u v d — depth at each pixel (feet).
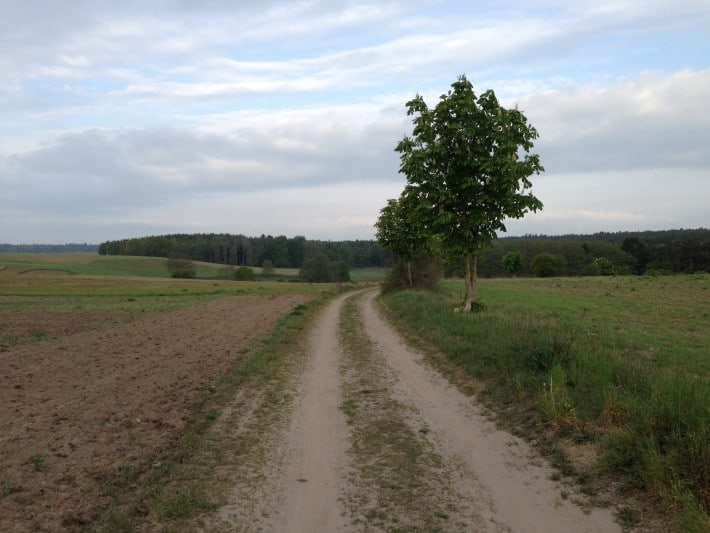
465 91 55.26
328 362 44.57
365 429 25.55
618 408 22.50
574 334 36.47
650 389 23.93
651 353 43.01
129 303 123.65
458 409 28.35
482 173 55.06
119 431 24.71
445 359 41.55
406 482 19.03
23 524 15.75
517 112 54.54
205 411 28.78
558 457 20.21
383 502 17.46
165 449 22.59
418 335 56.08
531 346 33.91
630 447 19.01
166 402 29.99
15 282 224.33
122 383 34.78
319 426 26.22
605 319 70.23
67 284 215.92
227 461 21.44
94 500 17.48
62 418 26.58
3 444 22.72
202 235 444.14
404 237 125.59
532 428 23.75
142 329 67.87
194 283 241.76
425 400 30.55
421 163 55.62
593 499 16.80
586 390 25.98
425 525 15.76
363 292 193.26
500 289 139.33
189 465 20.98
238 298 142.82
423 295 98.73
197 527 15.98
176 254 372.99
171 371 38.93
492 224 57.26
